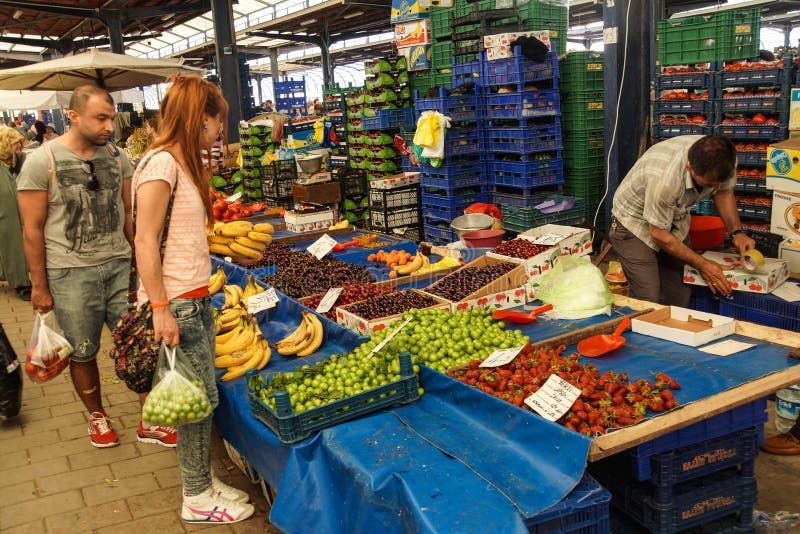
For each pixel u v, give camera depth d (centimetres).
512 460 251
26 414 484
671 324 370
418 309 389
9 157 739
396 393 305
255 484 374
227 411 353
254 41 2933
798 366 294
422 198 822
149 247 283
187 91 291
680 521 272
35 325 384
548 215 710
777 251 466
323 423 286
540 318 400
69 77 930
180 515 348
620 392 276
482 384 296
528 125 716
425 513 216
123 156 412
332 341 407
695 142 382
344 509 260
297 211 745
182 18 2248
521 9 770
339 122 1089
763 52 755
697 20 722
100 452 422
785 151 461
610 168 613
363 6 1895
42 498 370
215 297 540
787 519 303
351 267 530
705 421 265
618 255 454
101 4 1823
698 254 437
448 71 867
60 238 384
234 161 1294
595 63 764
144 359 294
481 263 474
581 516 234
